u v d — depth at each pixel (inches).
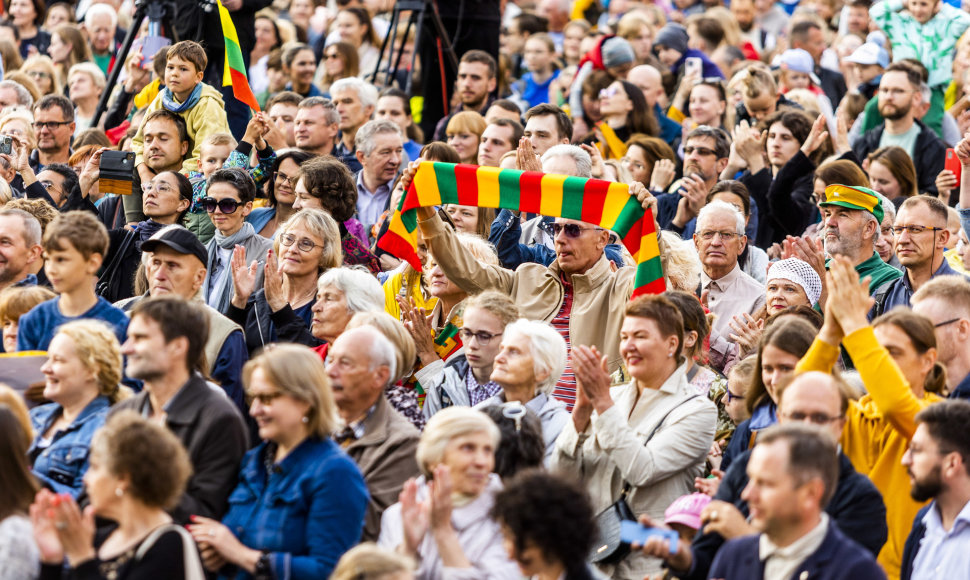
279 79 1489.9
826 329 600.7
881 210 869.8
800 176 1033.5
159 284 768.9
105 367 650.8
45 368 647.1
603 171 1011.9
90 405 647.8
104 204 1037.2
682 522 583.8
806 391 558.6
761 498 501.4
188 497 581.9
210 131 1080.2
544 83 1571.1
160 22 1286.9
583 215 783.1
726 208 894.4
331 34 1619.1
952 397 656.4
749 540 522.3
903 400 580.1
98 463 533.3
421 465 569.3
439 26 1355.8
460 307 816.9
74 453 628.4
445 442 562.3
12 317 780.0
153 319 609.6
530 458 597.3
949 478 560.7
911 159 1051.3
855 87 1325.0
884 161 1033.5
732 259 893.8
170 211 941.8
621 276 796.6
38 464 636.1
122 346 674.2
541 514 495.2
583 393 648.4
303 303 838.5
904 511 612.4
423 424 681.0
